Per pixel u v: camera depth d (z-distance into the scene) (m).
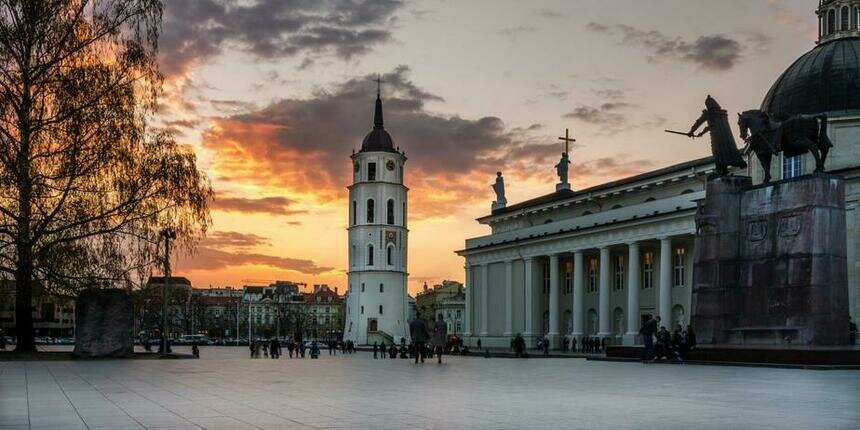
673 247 69.81
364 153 141.38
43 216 38.69
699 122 34.62
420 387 19.19
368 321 137.12
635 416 12.76
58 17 39.78
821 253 28.91
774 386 19.06
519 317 88.06
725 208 32.47
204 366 31.72
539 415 12.95
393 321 138.38
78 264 39.41
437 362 37.25
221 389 18.50
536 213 93.75
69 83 39.06
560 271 85.88
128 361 36.25
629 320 69.50
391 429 11.26
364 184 140.88
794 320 29.36
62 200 39.06
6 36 38.38
